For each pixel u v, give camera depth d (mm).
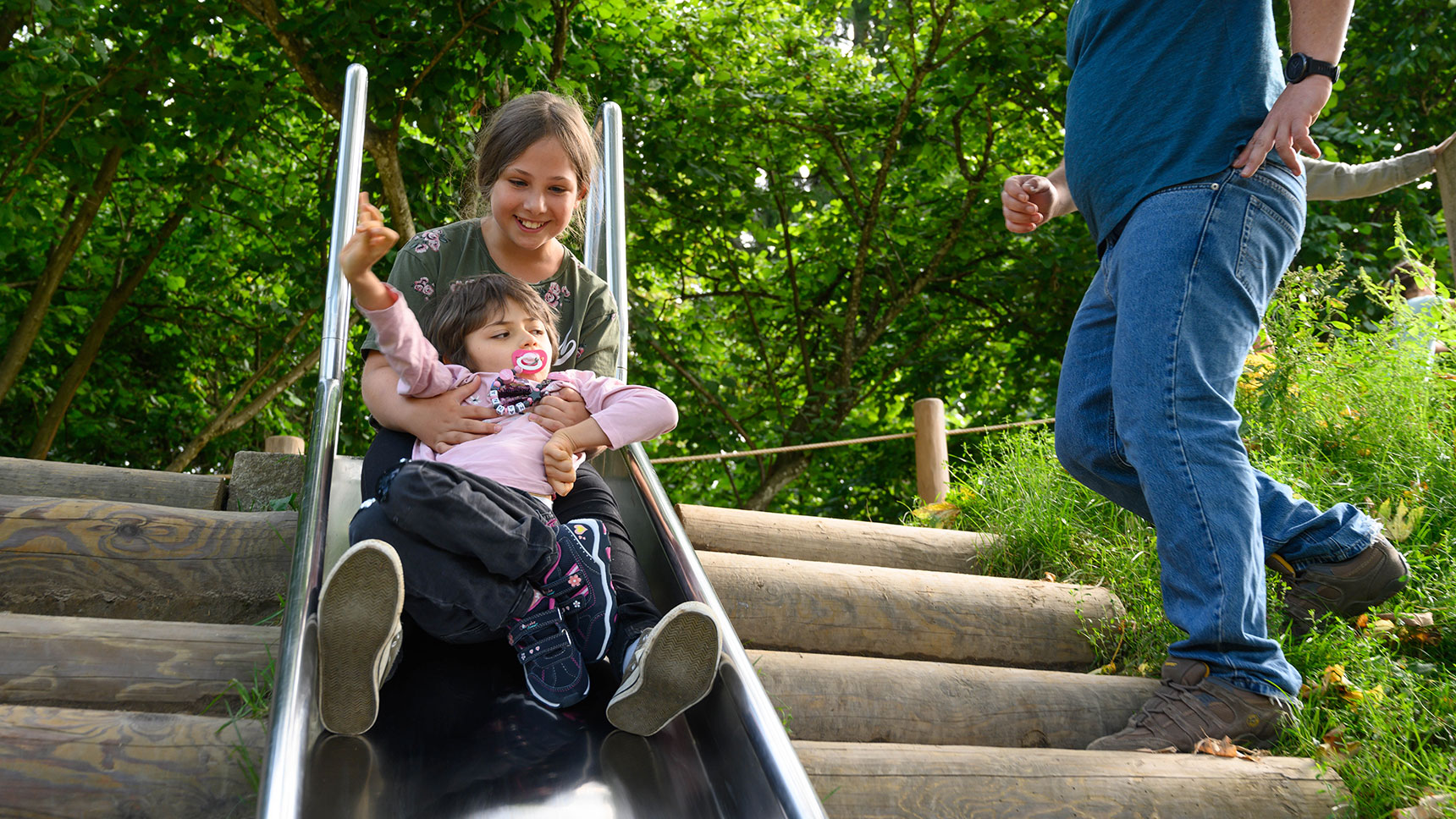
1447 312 4086
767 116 8953
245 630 2205
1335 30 2131
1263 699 2197
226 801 1727
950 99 8258
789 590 2771
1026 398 10344
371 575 1519
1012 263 9875
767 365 10266
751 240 11859
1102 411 2564
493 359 2160
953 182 9609
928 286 10148
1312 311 4152
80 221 8398
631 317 9117
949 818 1921
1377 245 7453
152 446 10859
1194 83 2297
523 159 2348
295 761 1349
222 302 10719
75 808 1691
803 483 10758
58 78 6535
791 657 2459
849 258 10008
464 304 2191
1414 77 7922
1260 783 2064
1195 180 2270
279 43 6121
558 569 1855
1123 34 2432
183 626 2184
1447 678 2463
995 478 3822
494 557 1757
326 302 2566
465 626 1808
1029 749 2129
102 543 2543
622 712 1682
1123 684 2564
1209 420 2238
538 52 6449
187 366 10938
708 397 9656
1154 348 2256
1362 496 3240
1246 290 2268
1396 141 7965
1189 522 2205
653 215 9266
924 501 4645
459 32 6027
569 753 1670
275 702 1426
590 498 2105
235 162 9352
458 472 1806
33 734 1749
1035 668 2873
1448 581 2770
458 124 7082
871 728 2359
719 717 1732
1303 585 2549
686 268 10203
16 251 9141
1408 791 2041
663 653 1645
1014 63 7859
